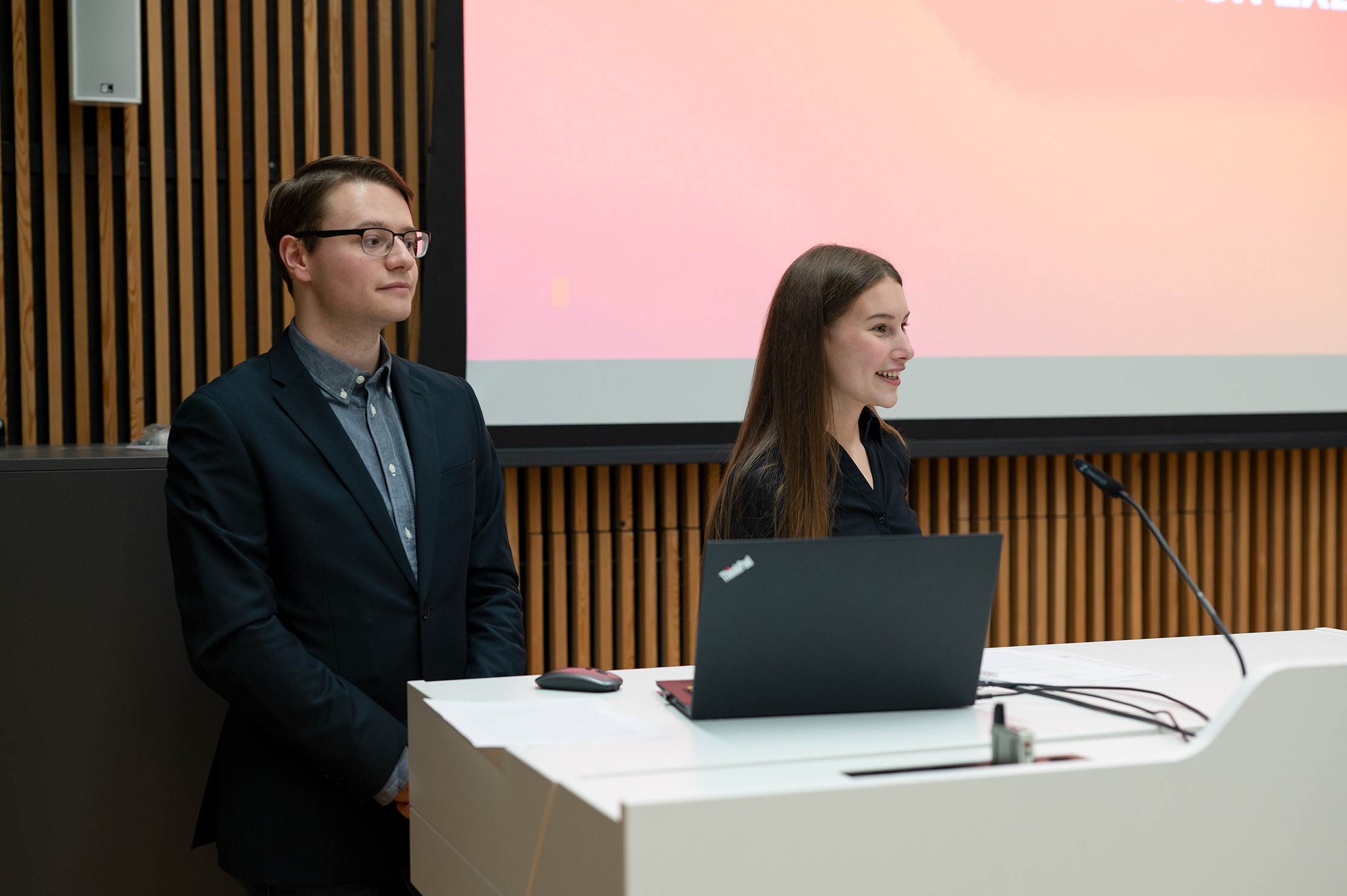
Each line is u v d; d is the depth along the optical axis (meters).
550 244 3.00
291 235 1.79
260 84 2.88
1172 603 3.68
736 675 1.24
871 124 3.21
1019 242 3.33
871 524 1.88
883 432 2.05
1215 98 3.47
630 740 1.16
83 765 2.01
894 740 1.16
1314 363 3.58
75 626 2.00
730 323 3.14
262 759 1.74
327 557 1.73
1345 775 1.08
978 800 0.96
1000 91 3.30
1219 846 1.04
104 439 2.79
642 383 3.08
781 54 3.14
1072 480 3.61
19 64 2.68
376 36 3.00
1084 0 3.36
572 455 3.02
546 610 3.23
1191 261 3.47
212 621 1.64
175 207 2.87
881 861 0.94
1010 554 3.58
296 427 1.75
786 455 1.80
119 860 2.03
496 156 2.95
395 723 1.71
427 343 2.91
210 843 2.09
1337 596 3.88
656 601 3.27
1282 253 3.54
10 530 1.96
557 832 1.01
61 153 2.74
